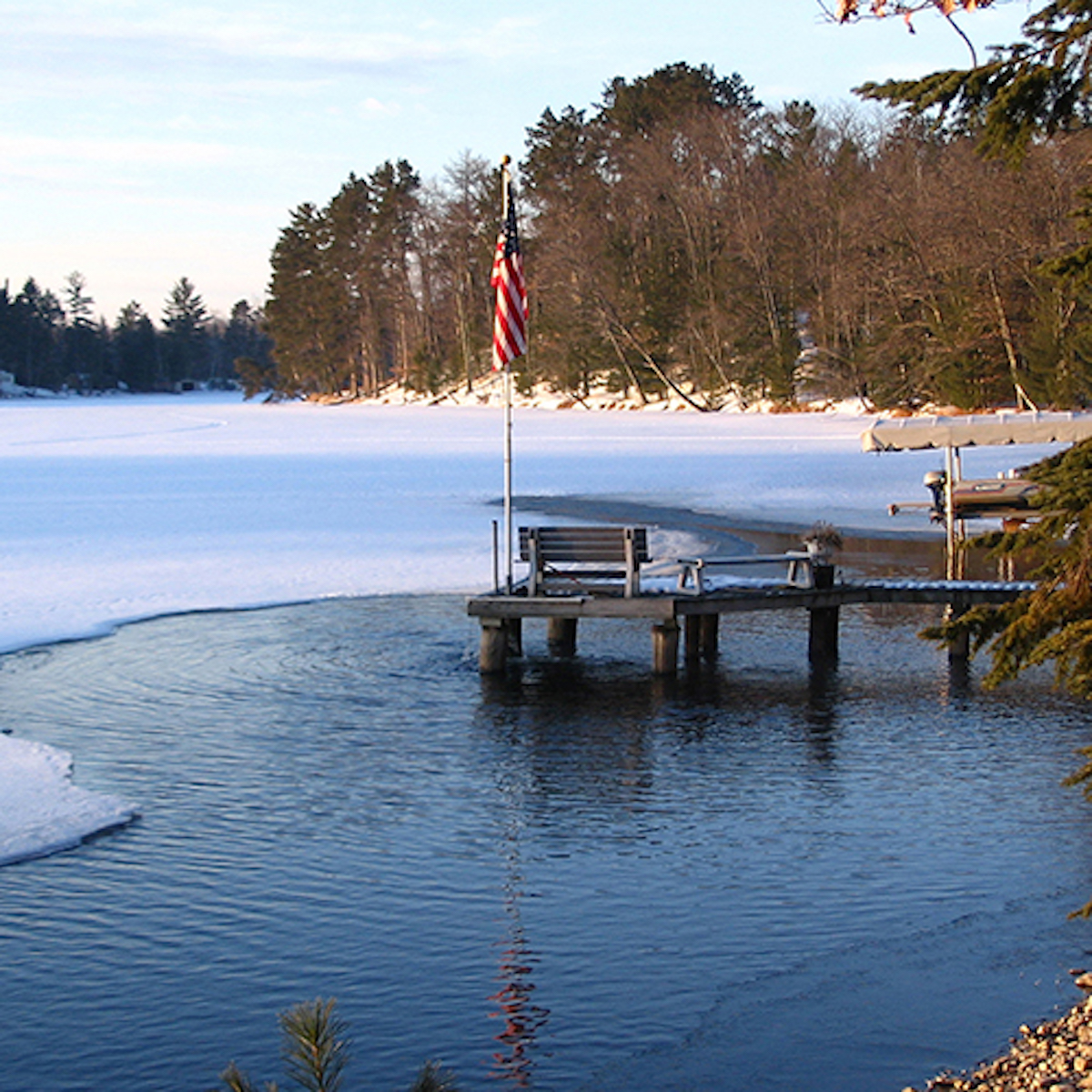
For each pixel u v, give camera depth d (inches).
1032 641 275.4
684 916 343.6
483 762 490.6
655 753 500.7
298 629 753.6
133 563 1016.9
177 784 463.8
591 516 1374.3
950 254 2755.9
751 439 2556.6
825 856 386.3
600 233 4419.3
